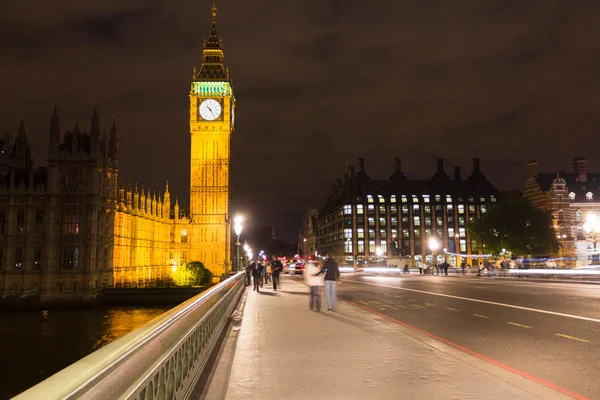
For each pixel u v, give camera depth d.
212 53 131.25
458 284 43.56
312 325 16.33
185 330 7.02
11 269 79.00
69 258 78.81
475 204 158.50
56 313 74.88
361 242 152.25
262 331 15.04
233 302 22.75
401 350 11.78
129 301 80.94
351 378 9.06
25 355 50.12
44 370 44.44
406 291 34.62
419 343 12.75
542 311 20.83
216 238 123.62
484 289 35.75
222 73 129.12
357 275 78.69
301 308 22.30
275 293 32.88
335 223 167.62
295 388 8.39
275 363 10.40
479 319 18.53
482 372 9.48
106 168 84.62
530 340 13.90
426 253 154.25
